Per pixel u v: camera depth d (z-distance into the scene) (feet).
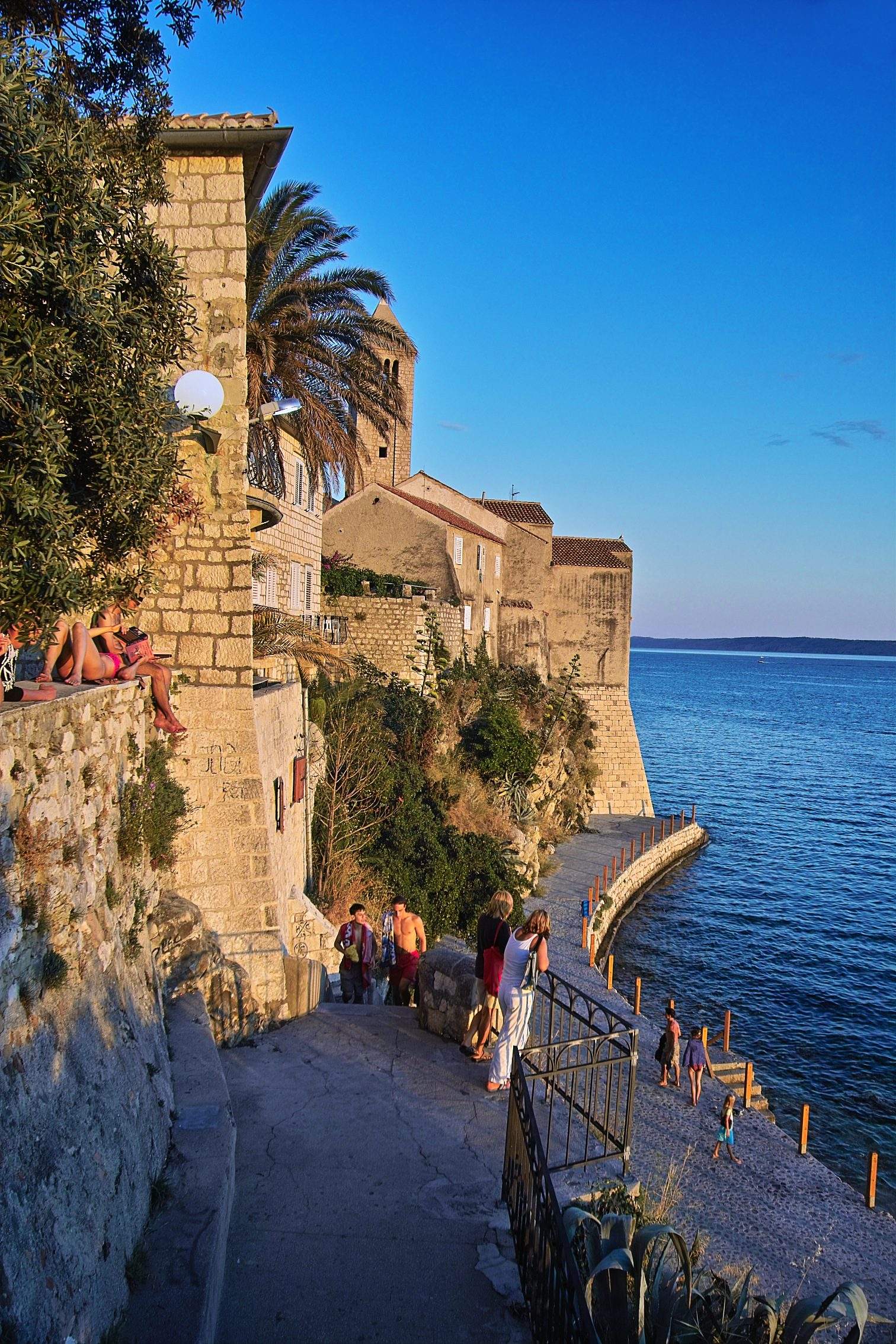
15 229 18.76
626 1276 17.21
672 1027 70.18
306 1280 20.75
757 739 410.31
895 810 241.14
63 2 29.32
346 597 121.49
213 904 36.63
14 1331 12.66
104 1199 17.38
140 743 30.07
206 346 37.04
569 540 205.46
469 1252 22.06
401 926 45.50
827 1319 17.29
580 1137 27.66
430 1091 30.37
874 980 116.26
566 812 166.71
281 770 51.31
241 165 36.86
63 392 22.57
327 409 78.69
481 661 154.92
